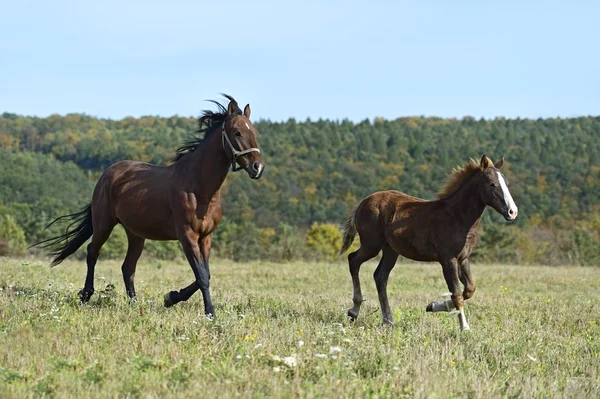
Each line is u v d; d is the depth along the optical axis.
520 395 7.28
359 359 8.10
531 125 161.88
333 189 96.00
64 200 75.38
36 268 18.83
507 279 21.67
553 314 13.07
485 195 10.48
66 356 7.93
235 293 14.99
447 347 8.96
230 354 8.14
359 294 11.73
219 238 45.19
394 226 11.18
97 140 124.06
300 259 37.06
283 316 11.27
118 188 12.31
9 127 134.12
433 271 24.08
